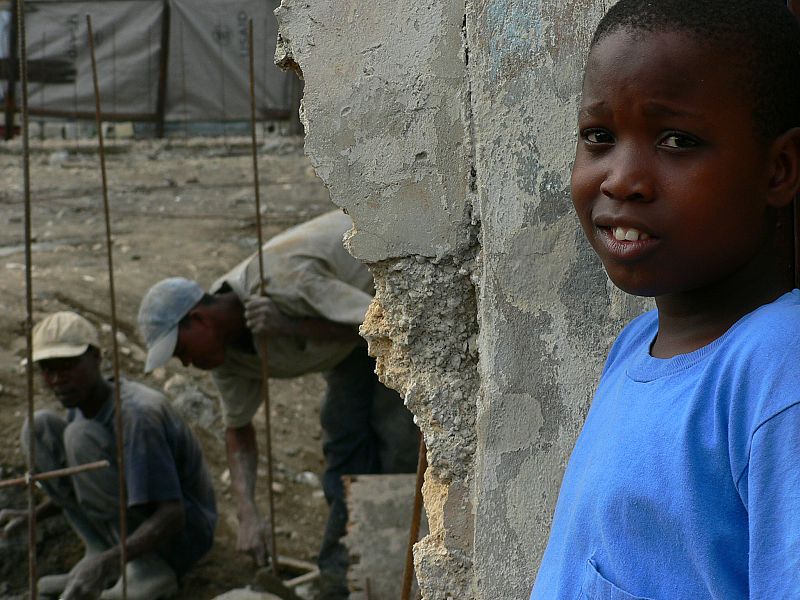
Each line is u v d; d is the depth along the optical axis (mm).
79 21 11398
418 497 2041
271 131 12062
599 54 1075
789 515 901
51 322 4477
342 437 4641
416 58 1680
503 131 1623
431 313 1738
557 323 1629
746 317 1042
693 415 1013
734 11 1020
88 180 9961
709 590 986
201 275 7066
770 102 1022
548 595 1162
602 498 1069
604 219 1076
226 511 5336
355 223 1736
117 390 3518
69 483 4727
